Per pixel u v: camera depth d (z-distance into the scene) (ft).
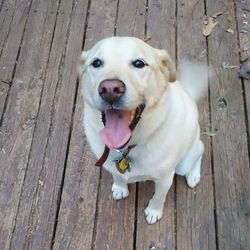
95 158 4.35
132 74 2.90
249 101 4.66
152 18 5.39
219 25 5.27
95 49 3.07
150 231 3.98
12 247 3.94
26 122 4.65
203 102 4.64
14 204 4.16
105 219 4.05
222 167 4.28
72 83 4.89
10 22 5.47
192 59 5.01
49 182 4.26
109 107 2.86
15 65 5.09
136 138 3.18
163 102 3.09
